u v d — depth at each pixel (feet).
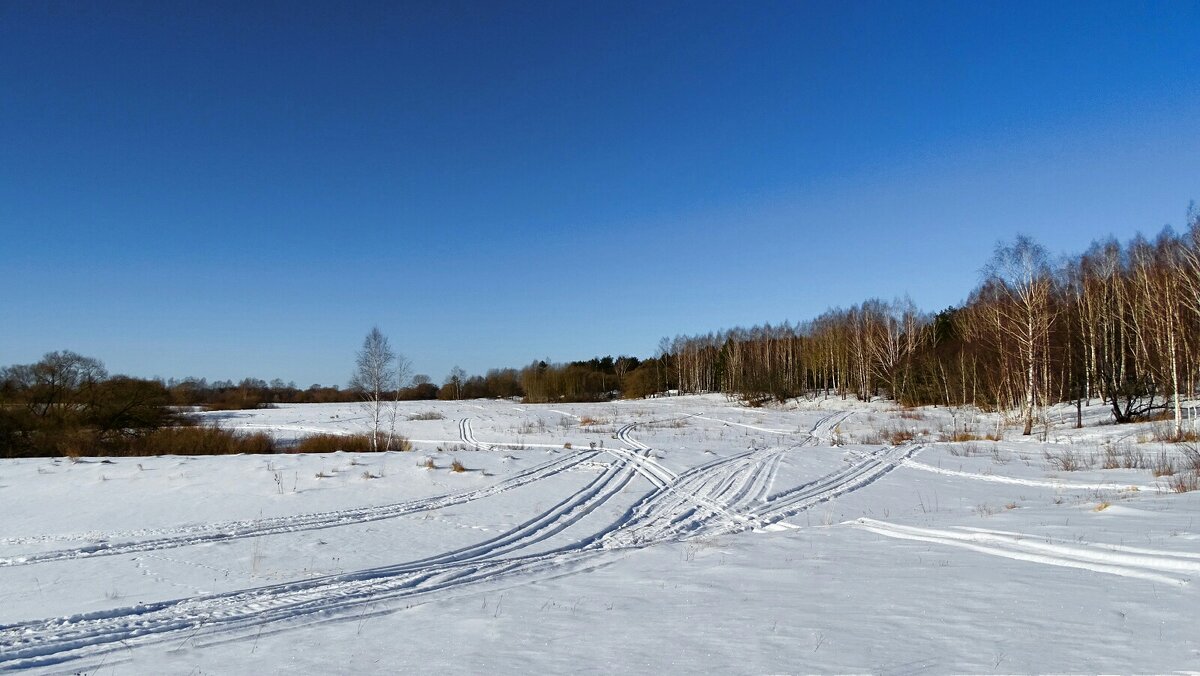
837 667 15.11
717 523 45.73
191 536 41.83
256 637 22.13
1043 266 103.96
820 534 37.70
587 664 16.71
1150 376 114.01
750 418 157.28
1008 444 89.15
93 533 43.65
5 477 67.15
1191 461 57.06
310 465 69.82
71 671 19.45
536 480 62.69
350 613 25.23
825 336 239.09
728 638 18.08
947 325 230.48
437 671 16.93
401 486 59.77
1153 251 122.01
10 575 32.81
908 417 147.23
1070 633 16.43
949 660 15.06
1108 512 35.29
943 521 38.09
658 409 196.24
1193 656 14.23
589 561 34.63
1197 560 22.57
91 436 104.37
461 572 32.24
